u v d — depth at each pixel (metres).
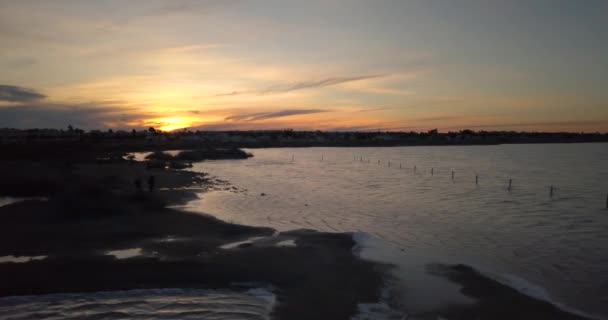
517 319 12.49
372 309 12.97
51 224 22.95
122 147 110.81
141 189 35.41
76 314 12.39
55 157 69.94
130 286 14.46
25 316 12.23
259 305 13.14
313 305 13.19
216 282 14.93
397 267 17.05
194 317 12.30
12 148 83.25
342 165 76.44
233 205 32.25
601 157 103.31
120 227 22.58
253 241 20.61
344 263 17.33
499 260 18.55
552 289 15.03
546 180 52.50
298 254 18.34
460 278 15.89
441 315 12.66
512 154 118.44
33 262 16.73
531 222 26.92
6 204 29.36
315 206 32.53
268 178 52.88
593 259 18.78
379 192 41.03
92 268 16.11
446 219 27.78
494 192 41.59
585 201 35.97
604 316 12.80
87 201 27.55
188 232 21.89
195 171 60.19
